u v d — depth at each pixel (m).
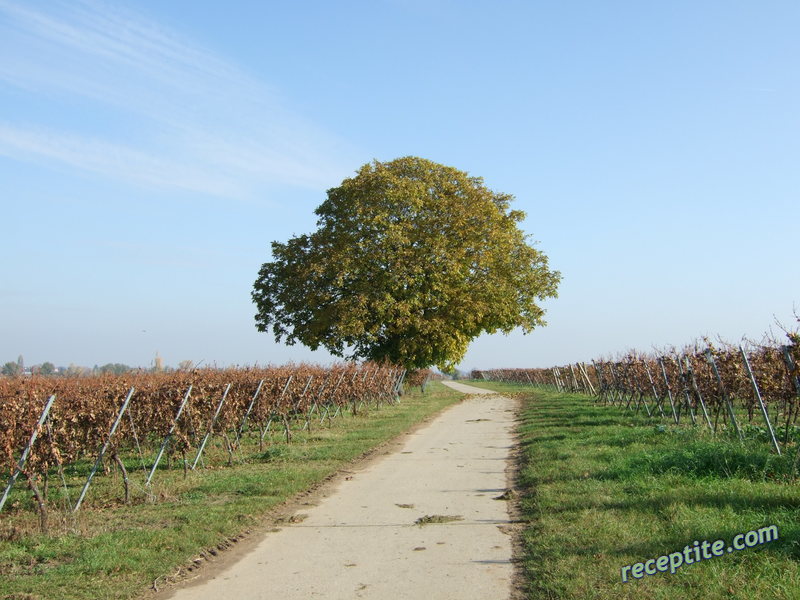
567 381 38.47
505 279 35.81
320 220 34.94
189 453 15.60
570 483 9.84
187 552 7.25
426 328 32.66
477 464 13.23
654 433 14.39
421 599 5.71
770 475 8.85
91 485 11.91
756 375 13.51
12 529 8.20
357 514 9.09
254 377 16.58
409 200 32.31
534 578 6.02
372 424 21.88
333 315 31.34
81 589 6.18
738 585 5.29
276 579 6.41
